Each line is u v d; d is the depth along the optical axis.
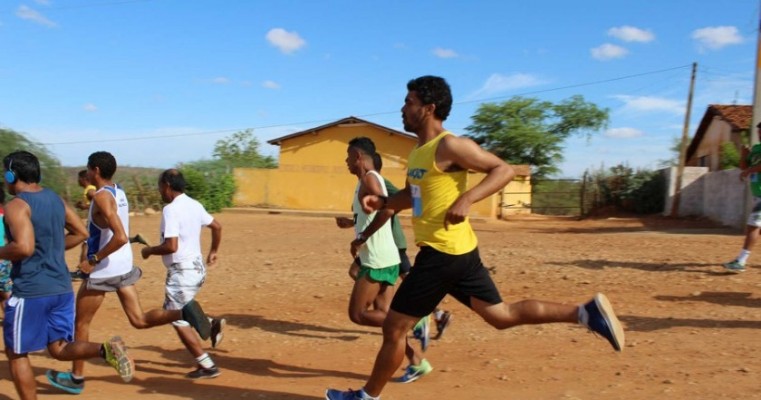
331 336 7.36
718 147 28.20
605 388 5.15
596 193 28.08
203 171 30.64
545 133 33.62
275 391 5.40
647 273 10.03
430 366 5.73
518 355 6.29
